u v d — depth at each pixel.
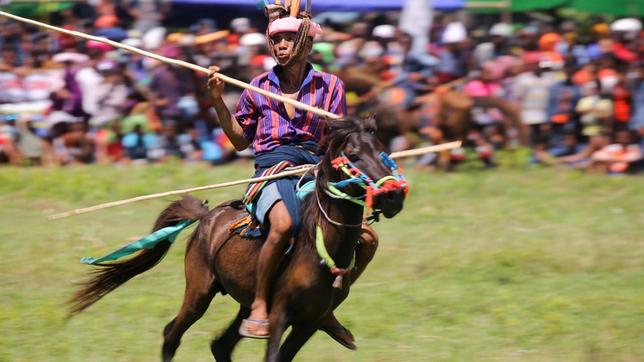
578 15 59.25
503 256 34.72
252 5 57.03
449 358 24.89
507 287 31.61
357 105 48.69
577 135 50.53
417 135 49.69
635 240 37.56
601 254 35.22
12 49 51.94
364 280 32.69
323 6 57.50
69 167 49.91
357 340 26.59
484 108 49.69
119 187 45.50
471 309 29.19
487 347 25.78
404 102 49.09
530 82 49.72
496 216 41.22
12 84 51.12
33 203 43.06
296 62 21.12
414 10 53.50
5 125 50.88
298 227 20.09
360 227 19.78
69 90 50.62
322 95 21.36
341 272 19.56
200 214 22.88
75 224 39.38
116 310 29.22
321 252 19.50
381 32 51.31
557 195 44.94
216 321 28.47
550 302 29.42
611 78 49.69
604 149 49.84
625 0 57.69
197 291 22.36
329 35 51.62
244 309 22.81
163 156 50.72
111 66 50.44
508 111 49.81
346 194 19.23
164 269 33.97
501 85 49.84
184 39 50.44
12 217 40.69
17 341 26.17
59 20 53.75
